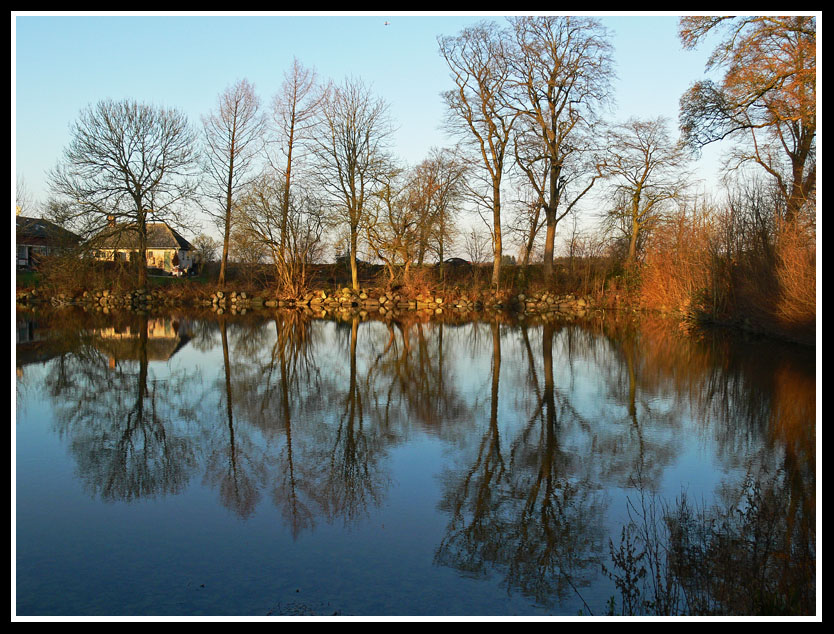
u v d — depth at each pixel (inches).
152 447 365.7
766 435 381.4
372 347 797.2
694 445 362.0
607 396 494.9
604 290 1438.2
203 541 243.3
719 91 885.2
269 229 1466.5
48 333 935.0
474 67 1454.2
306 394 508.1
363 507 275.6
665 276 1261.1
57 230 1464.1
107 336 903.1
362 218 1434.5
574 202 1483.8
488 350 765.9
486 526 255.6
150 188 1465.3
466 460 339.9
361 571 219.3
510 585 208.2
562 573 215.6
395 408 459.2
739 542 229.8
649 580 206.2
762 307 834.8
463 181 1487.5
